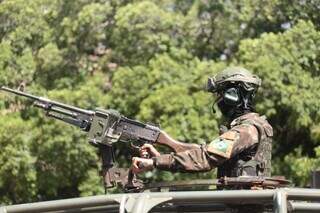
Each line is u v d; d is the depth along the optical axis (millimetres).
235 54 35062
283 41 33500
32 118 33875
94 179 33875
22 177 33312
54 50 36844
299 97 32844
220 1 36562
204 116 32500
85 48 37219
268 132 9898
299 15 36656
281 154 34938
